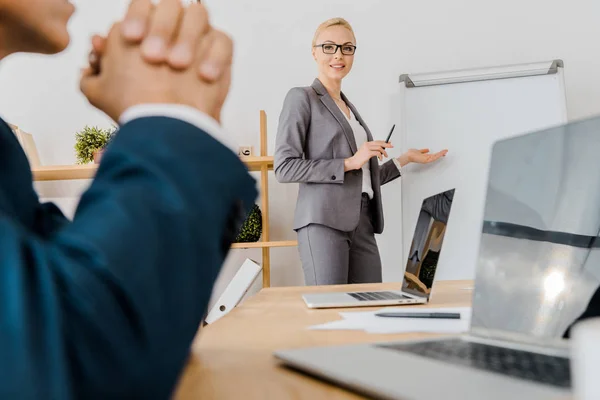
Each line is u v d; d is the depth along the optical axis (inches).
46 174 103.7
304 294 45.9
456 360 15.3
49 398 8.5
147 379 10.2
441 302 38.1
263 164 101.7
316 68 112.0
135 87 13.9
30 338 8.5
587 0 107.3
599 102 106.7
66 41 15.8
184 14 14.5
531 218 20.5
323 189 79.7
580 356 6.8
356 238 84.7
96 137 104.7
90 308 9.3
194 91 14.2
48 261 9.4
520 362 14.8
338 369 14.7
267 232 102.0
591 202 18.4
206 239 11.2
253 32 113.0
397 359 15.8
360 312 32.8
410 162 104.6
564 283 18.1
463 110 104.7
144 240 10.1
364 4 111.7
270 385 15.1
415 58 110.6
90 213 10.4
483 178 103.0
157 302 10.1
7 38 15.3
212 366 18.0
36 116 114.2
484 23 109.5
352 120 89.0
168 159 11.3
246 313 34.4
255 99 112.5
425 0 110.7
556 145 20.7
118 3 114.4
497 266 20.9
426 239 42.2
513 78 103.7
